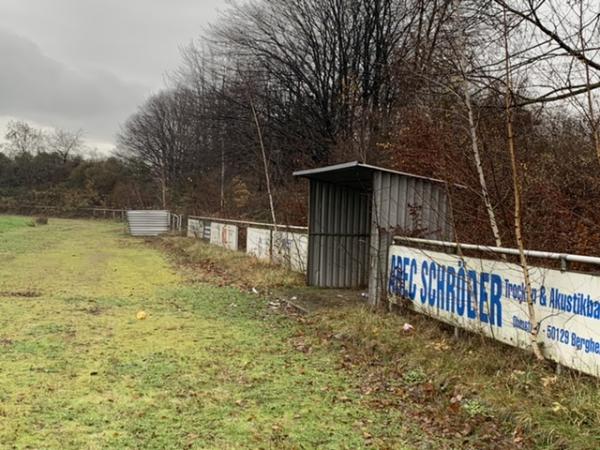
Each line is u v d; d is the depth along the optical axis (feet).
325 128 95.55
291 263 47.29
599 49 17.78
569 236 24.20
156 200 198.29
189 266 60.80
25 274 51.47
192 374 20.63
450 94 29.86
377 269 30.94
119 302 36.73
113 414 16.46
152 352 23.76
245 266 52.13
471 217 27.58
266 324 30.04
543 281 18.12
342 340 25.49
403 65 35.70
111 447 14.14
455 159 30.14
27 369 20.88
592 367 15.89
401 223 31.68
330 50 96.22
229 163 120.57
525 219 26.20
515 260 20.51
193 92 164.35
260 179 102.89
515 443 14.20
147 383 19.48
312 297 37.27
